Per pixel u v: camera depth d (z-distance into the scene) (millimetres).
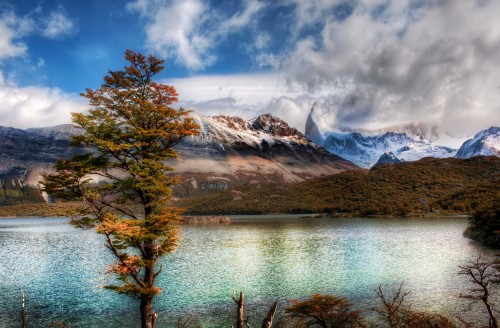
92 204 24453
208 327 31234
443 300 35594
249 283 46156
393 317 24297
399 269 52031
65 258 71062
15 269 60000
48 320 33750
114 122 25719
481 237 79375
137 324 32500
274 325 30188
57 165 24000
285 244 83562
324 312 25625
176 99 27703
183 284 46156
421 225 122625
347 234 101812
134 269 23938
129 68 26734
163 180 25859
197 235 108312
